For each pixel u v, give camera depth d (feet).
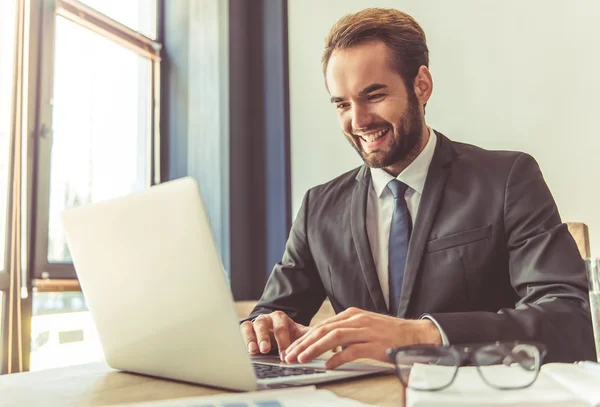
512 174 4.22
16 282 7.38
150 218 2.39
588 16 7.51
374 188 4.73
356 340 2.61
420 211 4.35
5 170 7.59
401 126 4.41
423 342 2.69
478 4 8.29
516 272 3.89
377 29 4.35
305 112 9.66
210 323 2.26
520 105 7.90
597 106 7.38
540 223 3.92
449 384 1.94
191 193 2.23
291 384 2.36
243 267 9.97
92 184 9.20
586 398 1.69
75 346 8.34
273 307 4.56
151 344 2.56
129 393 2.39
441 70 8.50
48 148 8.19
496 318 2.87
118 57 9.93
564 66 7.63
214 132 10.11
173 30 10.75
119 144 9.82
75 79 9.01
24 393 2.47
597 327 2.58
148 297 2.47
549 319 2.96
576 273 3.47
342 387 2.38
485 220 4.15
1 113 7.66
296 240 4.99
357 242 4.51
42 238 7.98
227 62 10.07
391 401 2.11
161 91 10.71
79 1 8.96
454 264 4.13
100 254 2.67
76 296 8.45
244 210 10.11
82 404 2.22
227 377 2.28
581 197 7.40
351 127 4.57
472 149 4.63
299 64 9.82
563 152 7.57
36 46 8.14
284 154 9.84
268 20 10.29
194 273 2.26
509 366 1.99
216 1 10.30
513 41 8.01
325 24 9.59
